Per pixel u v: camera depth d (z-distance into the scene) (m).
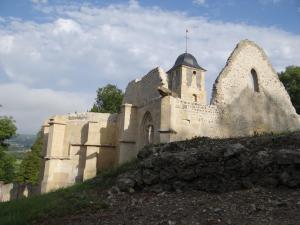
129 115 23.95
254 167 8.05
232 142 10.24
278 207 6.35
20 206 8.99
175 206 7.25
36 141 43.16
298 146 8.55
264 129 20.77
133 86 26.92
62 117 27.33
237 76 20.61
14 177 42.06
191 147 10.84
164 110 17.48
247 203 6.76
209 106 18.94
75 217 7.32
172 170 9.02
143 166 9.73
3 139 39.03
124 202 8.30
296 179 7.42
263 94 21.41
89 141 26.86
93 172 26.33
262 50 22.19
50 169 26.11
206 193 8.23
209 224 5.88
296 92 34.00
